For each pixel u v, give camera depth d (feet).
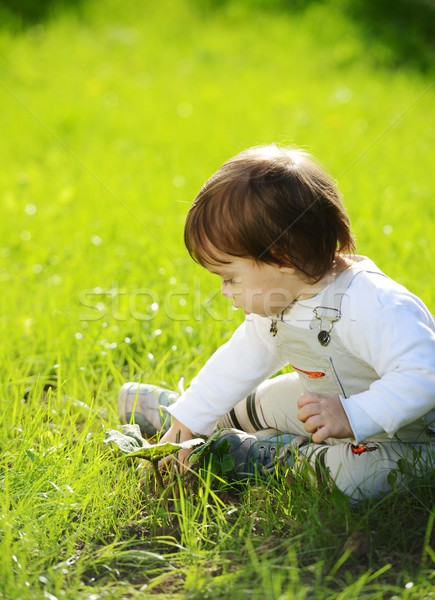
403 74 28.96
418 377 6.51
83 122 23.86
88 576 6.28
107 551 6.40
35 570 6.20
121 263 13.76
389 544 6.46
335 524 6.61
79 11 34.42
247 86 27.50
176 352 10.37
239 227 6.87
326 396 6.71
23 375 10.30
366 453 7.18
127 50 31.19
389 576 6.09
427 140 21.63
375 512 6.82
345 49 30.94
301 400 6.71
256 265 6.99
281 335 7.34
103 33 32.86
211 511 7.21
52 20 33.47
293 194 6.88
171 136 22.40
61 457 7.70
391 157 19.81
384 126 23.15
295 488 7.11
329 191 7.12
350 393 7.37
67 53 30.53
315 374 7.40
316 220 6.93
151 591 6.04
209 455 7.66
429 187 17.54
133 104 25.71
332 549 6.39
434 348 6.62
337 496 6.79
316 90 26.94
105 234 15.25
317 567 6.04
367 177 18.08
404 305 6.75
